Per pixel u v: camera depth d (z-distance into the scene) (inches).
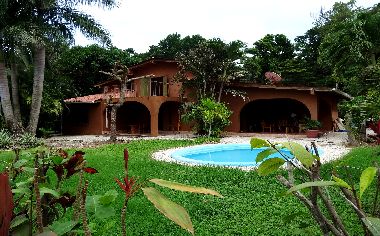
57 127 968.3
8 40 620.7
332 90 740.0
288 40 1577.3
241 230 180.5
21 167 77.2
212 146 606.5
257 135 806.5
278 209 214.8
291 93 800.3
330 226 49.3
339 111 943.7
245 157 579.8
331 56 800.3
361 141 567.5
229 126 858.8
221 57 896.3
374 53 778.2
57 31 663.1
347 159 57.5
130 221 191.3
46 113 866.8
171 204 36.2
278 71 1429.6
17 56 689.6
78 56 1151.0
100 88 1178.0
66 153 81.5
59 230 49.9
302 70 1439.5
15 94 734.5
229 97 859.4
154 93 889.5
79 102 903.1
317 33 1610.5
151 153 509.0
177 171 350.0
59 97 893.2
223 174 329.1
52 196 68.9
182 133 873.5
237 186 281.6
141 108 1004.6
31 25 641.6
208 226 187.8
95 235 63.0
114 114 711.1
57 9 687.7
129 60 1237.1
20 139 631.8
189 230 34.4
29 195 62.9
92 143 684.7
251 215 205.8
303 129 802.2
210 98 791.1
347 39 762.8
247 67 1061.8
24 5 649.6
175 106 916.6
